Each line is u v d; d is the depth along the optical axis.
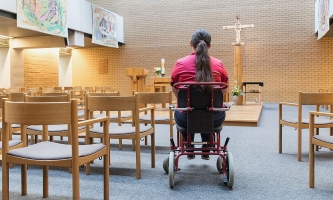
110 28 11.27
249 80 11.48
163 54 12.30
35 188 2.52
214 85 2.47
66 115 1.76
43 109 1.74
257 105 8.97
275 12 11.16
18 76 10.22
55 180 2.72
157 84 7.96
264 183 2.56
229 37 11.58
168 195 2.31
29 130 3.18
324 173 2.82
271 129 5.38
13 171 2.99
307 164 3.14
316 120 3.40
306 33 10.91
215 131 2.52
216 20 11.70
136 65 12.64
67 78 13.44
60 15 8.25
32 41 9.83
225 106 2.58
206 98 2.42
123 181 2.66
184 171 2.94
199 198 2.24
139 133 2.75
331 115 2.24
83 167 3.16
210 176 2.78
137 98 2.71
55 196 2.33
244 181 2.62
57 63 12.09
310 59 10.91
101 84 13.06
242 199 2.21
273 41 11.21
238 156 3.48
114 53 12.87
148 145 4.22
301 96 3.20
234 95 8.88
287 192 2.35
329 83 10.76
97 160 3.44
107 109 2.69
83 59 13.23
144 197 2.27
